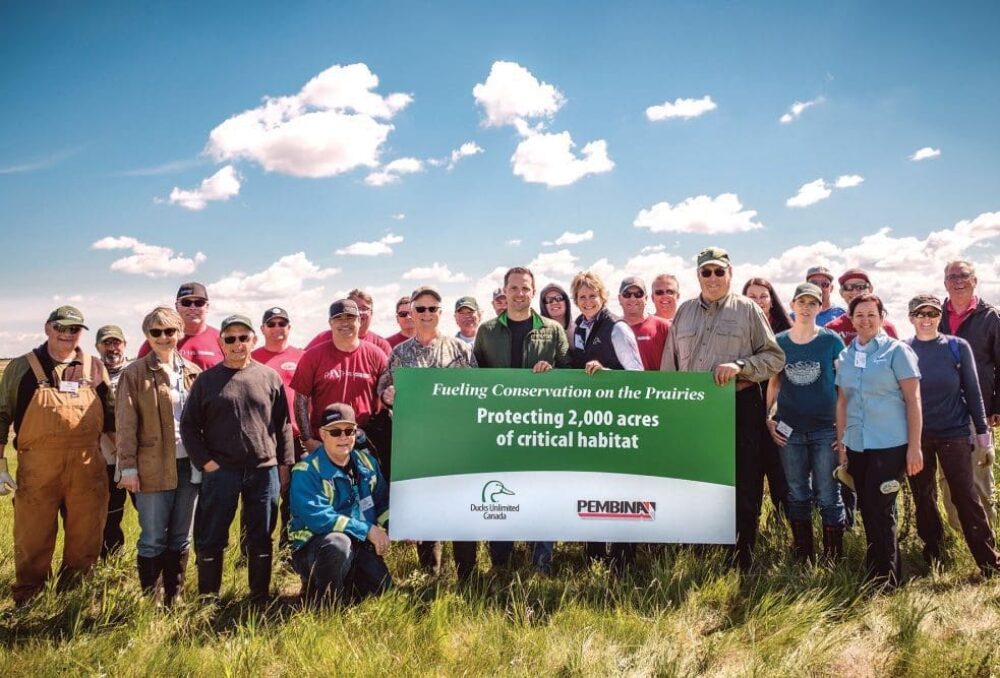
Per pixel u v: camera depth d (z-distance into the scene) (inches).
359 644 167.0
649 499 204.8
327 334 277.7
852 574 201.0
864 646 165.6
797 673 151.4
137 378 198.5
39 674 156.6
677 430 206.4
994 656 152.3
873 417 197.8
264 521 202.4
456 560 213.9
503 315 220.1
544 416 206.4
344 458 203.6
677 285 297.0
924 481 215.9
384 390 220.2
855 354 203.6
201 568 199.6
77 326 205.6
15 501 203.6
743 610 187.3
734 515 204.7
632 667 156.6
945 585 199.9
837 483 217.3
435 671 155.3
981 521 203.6
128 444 195.3
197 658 162.4
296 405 234.8
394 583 210.7
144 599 192.1
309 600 195.3
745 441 211.6
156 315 201.9
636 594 194.2
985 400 243.1
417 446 205.3
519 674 152.2
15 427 203.9
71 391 205.6
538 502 204.8
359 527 197.3
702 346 213.9
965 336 246.5
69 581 208.4
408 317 318.7
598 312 226.7
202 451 195.0
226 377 199.2
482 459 205.6
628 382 206.7
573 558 236.7
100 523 213.6
